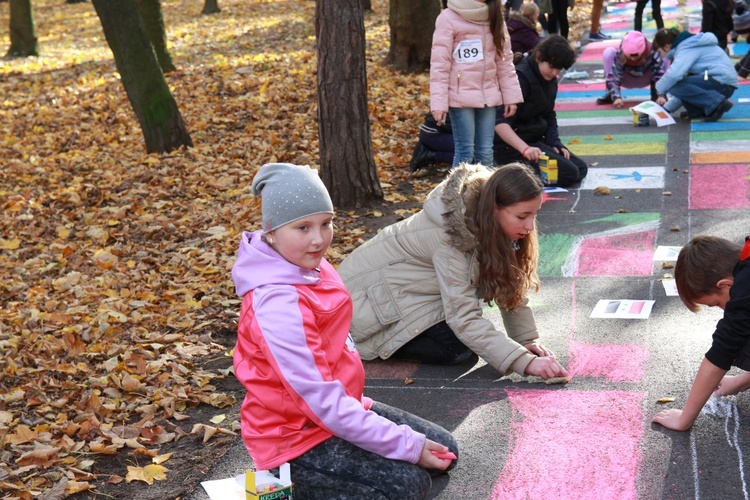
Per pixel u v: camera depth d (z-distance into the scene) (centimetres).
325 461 264
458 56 645
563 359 411
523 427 352
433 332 411
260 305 256
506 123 702
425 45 1184
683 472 310
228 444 367
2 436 384
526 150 699
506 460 328
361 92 687
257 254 263
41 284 612
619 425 346
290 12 2216
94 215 754
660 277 505
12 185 892
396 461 266
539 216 640
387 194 731
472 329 382
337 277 281
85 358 475
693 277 320
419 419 311
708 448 323
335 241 624
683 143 812
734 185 671
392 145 859
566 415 358
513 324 405
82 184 846
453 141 749
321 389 252
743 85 1048
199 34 1922
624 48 965
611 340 427
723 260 314
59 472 355
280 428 262
